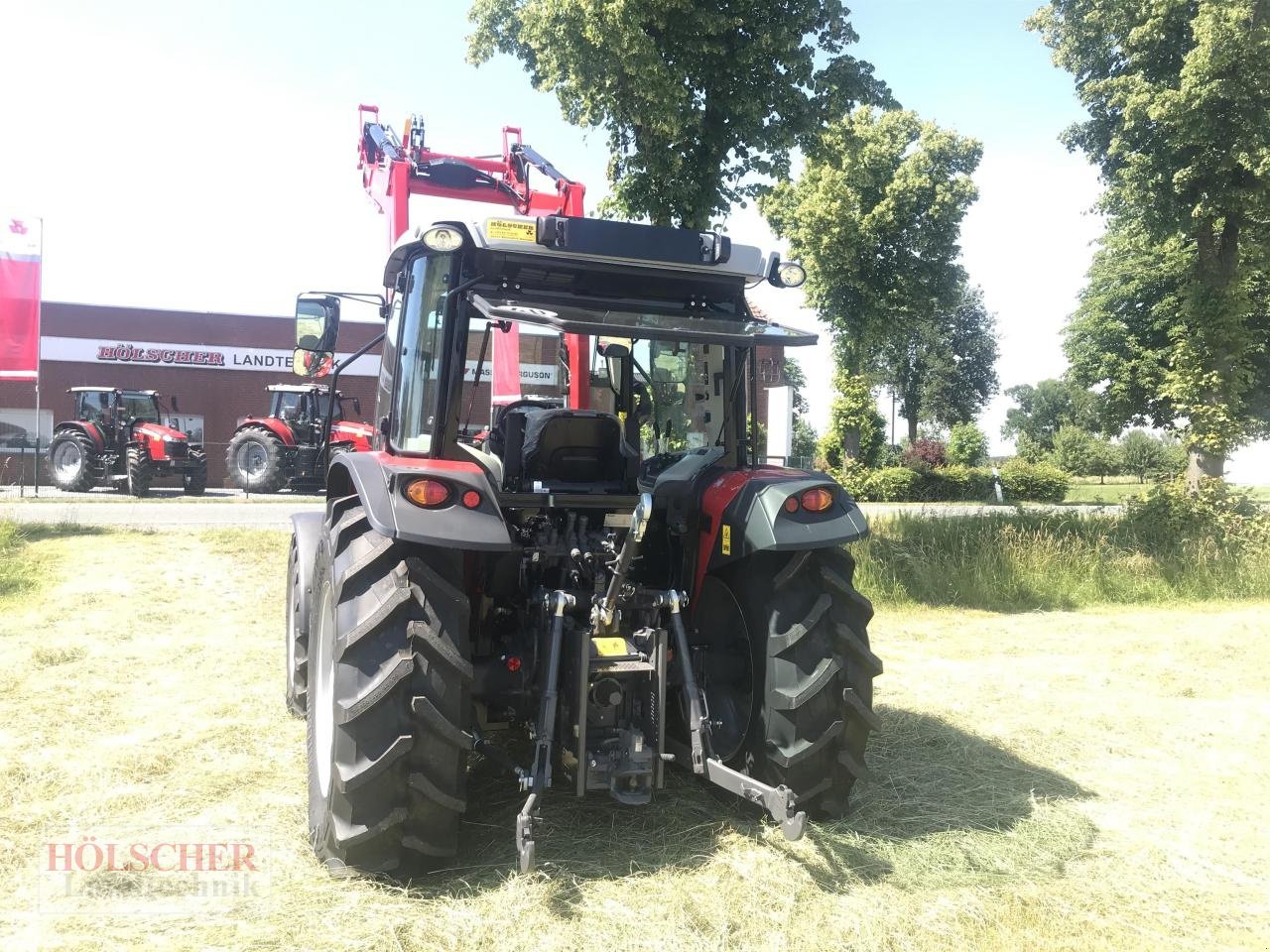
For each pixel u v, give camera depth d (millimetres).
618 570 2938
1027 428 75750
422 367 3424
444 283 3266
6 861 2918
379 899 2674
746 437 3686
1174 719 4957
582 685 2939
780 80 8484
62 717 4383
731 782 2920
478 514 2871
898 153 26984
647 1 7859
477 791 3531
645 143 8508
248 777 3695
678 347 3750
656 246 3293
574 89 8281
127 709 4637
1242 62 11266
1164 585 9680
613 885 2805
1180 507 11578
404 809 2734
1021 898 2834
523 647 3277
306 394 20141
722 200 8906
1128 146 12898
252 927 2512
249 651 5957
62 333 25406
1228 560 10258
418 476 2861
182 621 6891
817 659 3225
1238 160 11734
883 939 2551
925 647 6938
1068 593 9219
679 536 3703
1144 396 23328
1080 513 12656
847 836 3236
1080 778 4012
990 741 4480
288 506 17141
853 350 28750
